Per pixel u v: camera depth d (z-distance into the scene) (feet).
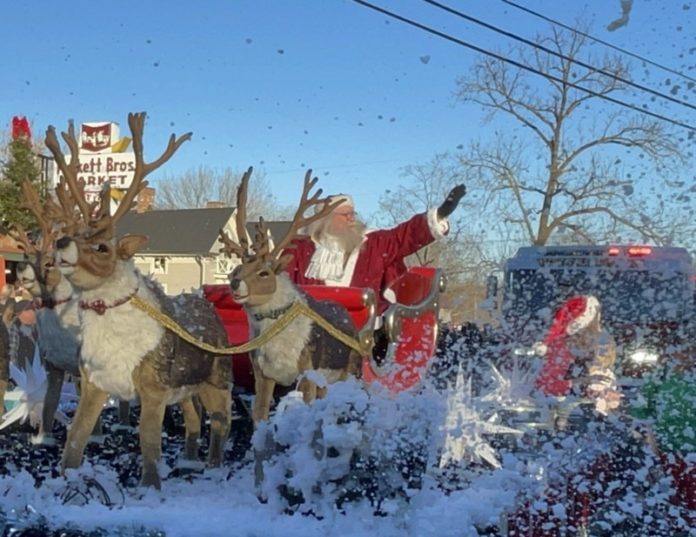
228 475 17.60
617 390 15.78
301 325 18.30
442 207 23.57
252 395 23.57
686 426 12.12
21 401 22.62
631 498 11.18
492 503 11.96
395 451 12.65
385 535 11.65
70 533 11.84
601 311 18.97
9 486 14.08
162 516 12.55
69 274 15.16
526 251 31.50
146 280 16.65
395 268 24.52
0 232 23.54
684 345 16.44
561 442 12.76
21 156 84.84
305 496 12.48
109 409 26.05
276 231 93.76
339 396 12.62
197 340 16.75
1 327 21.66
